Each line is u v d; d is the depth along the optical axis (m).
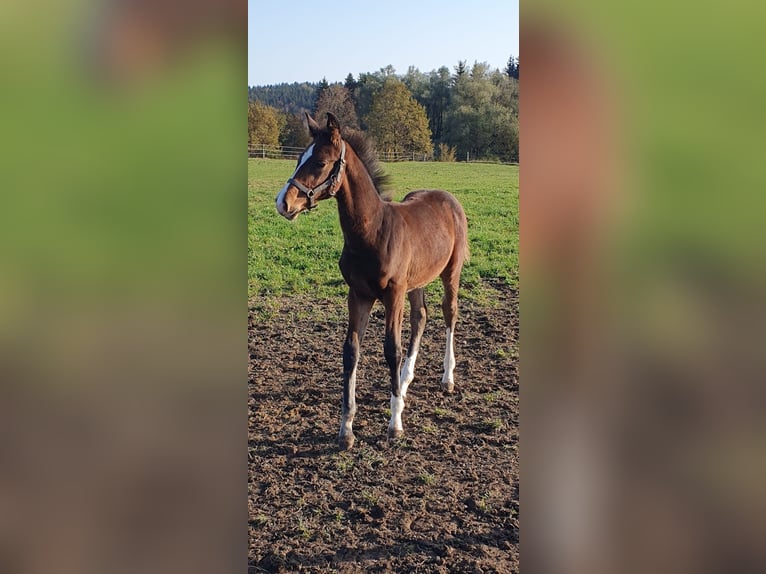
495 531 3.38
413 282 4.90
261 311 7.57
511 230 12.91
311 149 4.32
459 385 5.47
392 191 4.91
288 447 4.36
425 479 3.92
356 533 3.36
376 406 5.08
